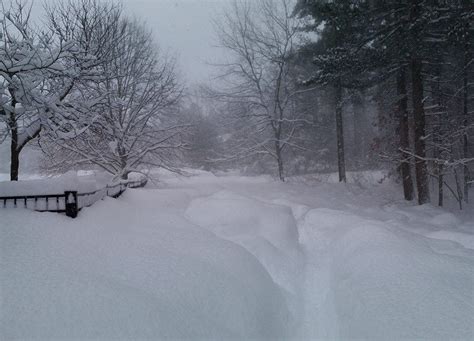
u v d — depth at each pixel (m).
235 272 5.45
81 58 10.72
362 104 22.19
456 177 17.44
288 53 22.83
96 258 5.11
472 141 19.97
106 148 16.66
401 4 14.35
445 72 18.70
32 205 6.79
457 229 10.28
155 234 6.79
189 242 6.43
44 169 18.20
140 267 5.00
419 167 15.59
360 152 30.78
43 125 10.18
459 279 4.85
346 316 4.68
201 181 21.33
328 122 27.62
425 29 13.22
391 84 19.27
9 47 9.71
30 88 9.45
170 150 19.09
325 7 15.69
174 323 3.77
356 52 15.27
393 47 14.64
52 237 5.57
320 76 16.75
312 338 4.84
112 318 3.50
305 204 13.21
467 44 13.47
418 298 4.36
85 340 3.13
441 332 3.65
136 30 19.44
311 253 7.95
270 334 4.73
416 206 14.91
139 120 17.70
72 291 3.87
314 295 5.96
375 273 5.29
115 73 16.14
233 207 9.31
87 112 11.70
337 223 9.45
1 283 3.91
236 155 24.91
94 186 8.19
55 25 11.15
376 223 8.05
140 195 11.40
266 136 25.84
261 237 7.76
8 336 3.06
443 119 18.23
